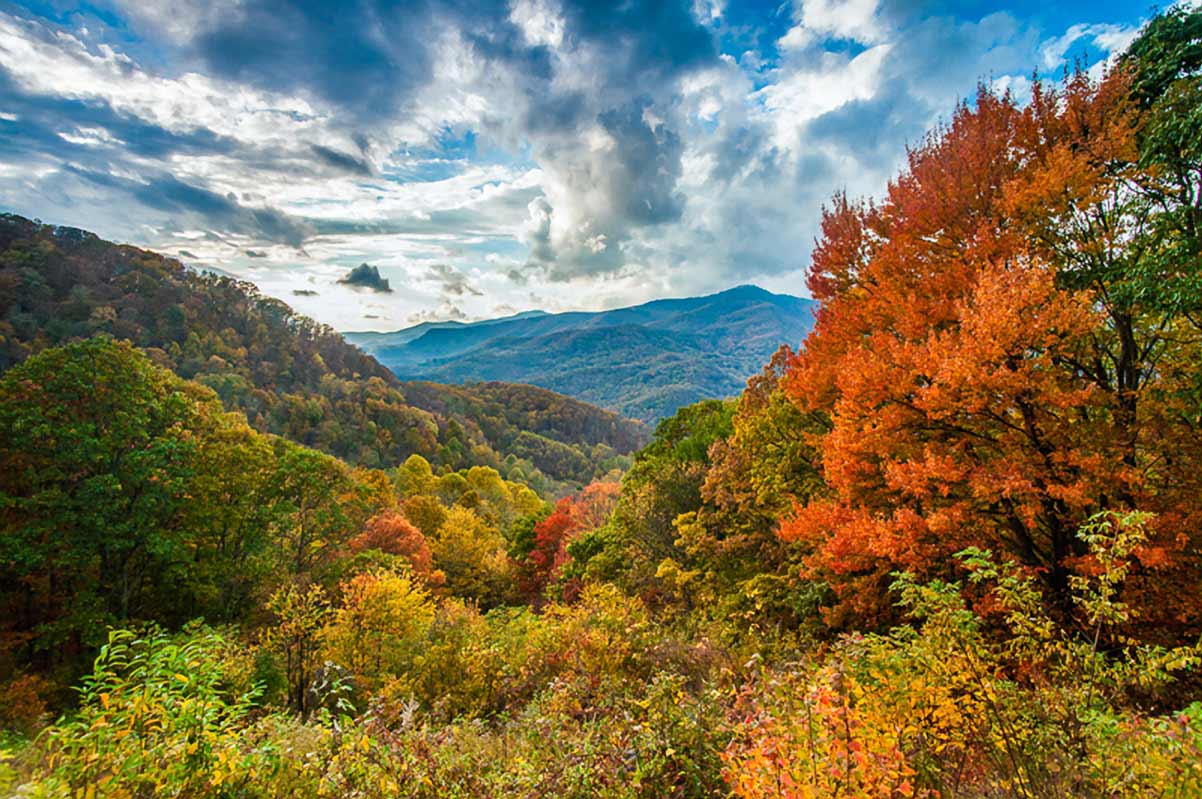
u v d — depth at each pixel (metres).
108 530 17.28
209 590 20.92
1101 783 3.21
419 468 69.31
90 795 3.10
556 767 4.50
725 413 24.42
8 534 16.00
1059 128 9.34
